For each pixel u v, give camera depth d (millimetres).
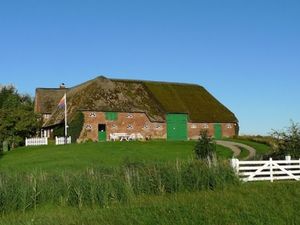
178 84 86188
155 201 21234
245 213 17562
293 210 17953
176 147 55344
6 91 105688
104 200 22062
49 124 76375
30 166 40125
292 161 29766
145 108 75500
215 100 86562
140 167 25047
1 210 21391
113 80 79312
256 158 35406
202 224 16453
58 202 22406
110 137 71188
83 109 69938
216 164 25531
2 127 68688
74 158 45719
